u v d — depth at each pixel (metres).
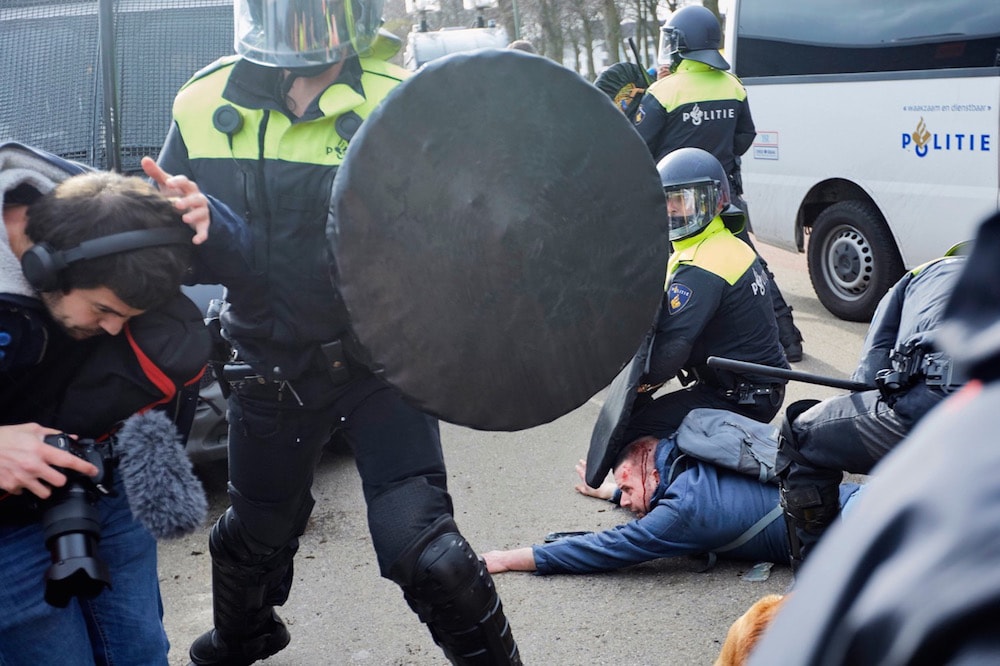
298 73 2.17
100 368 1.85
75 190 1.72
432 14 16.86
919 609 0.53
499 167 2.03
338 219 1.96
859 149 6.34
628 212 2.14
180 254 1.78
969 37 5.75
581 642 3.18
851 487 3.30
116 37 4.17
